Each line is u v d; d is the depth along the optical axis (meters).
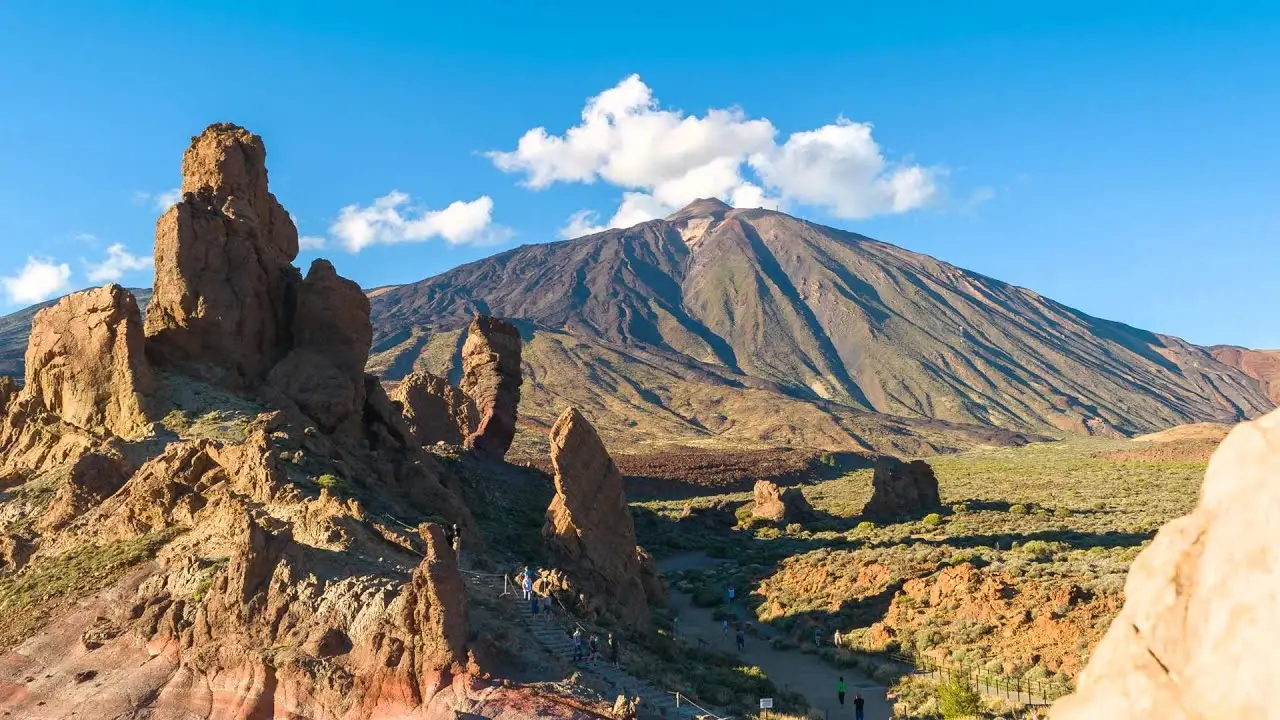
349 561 33.34
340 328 58.66
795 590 63.56
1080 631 44.06
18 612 37.84
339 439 52.69
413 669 27.73
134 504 42.34
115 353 53.78
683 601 65.38
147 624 33.47
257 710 28.56
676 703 31.14
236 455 42.22
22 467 52.97
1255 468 4.32
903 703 38.72
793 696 39.22
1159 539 4.70
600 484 49.38
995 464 193.25
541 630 34.84
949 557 64.38
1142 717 4.34
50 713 30.44
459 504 49.78
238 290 57.53
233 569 32.25
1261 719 3.95
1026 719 34.06
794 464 185.12
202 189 60.75
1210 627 4.26
